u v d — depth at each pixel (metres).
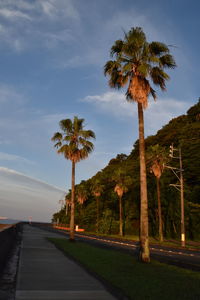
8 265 14.75
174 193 62.97
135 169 87.75
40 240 31.97
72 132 34.78
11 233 21.41
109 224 74.88
